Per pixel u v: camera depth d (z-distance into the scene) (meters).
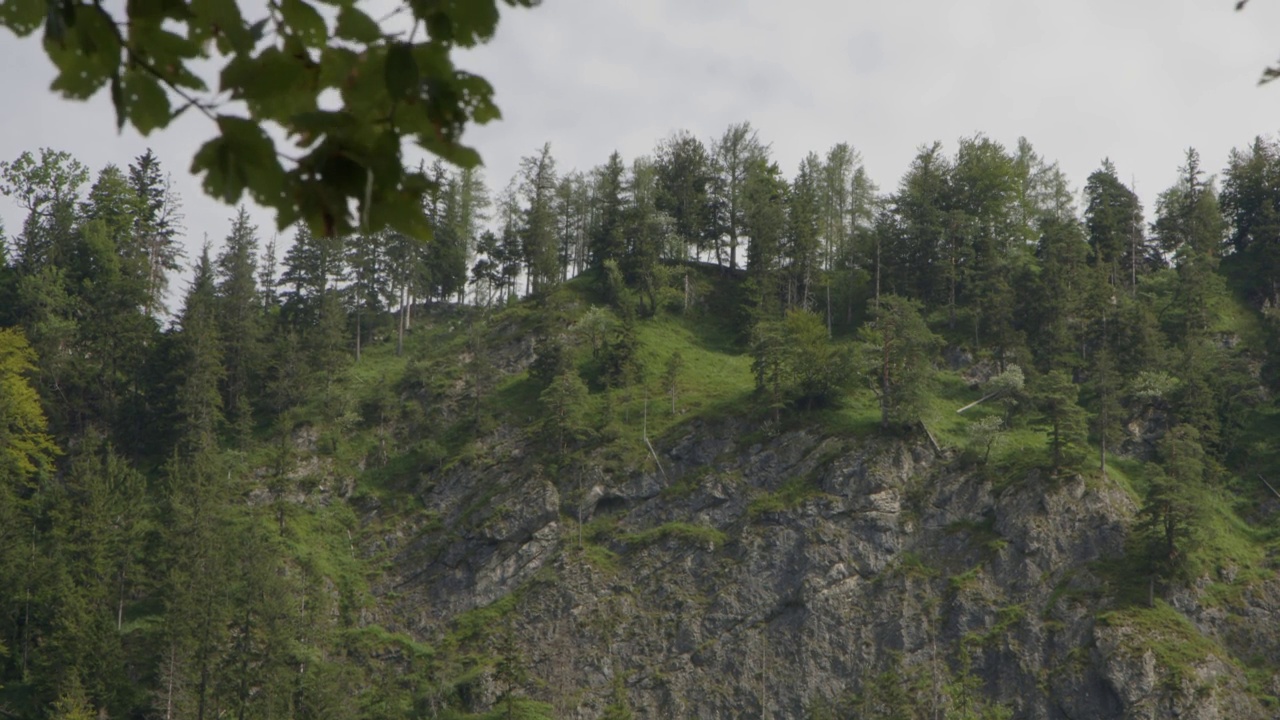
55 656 67.31
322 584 82.31
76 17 4.01
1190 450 80.19
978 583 76.69
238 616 71.31
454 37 4.18
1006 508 79.81
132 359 102.19
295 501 90.69
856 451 85.00
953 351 101.75
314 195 4.19
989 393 94.44
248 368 105.19
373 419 99.50
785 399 91.06
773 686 75.25
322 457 94.88
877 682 71.50
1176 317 105.38
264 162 4.13
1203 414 88.75
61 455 96.00
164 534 78.44
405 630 81.94
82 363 100.31
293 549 84.50
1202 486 80.94
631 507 87.06
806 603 78.06
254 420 100.06
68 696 63.38
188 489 81.62
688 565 81.69
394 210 4.25
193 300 102.25
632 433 92.38
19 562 73.44
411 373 103.12
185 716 66.06
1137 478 84.56
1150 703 68.25
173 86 4.14
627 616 79.62
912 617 76.00
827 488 83.31
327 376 102.69
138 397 99.25
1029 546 77.50
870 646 75.62
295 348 103.56
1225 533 79.94
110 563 76.56
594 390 99.75
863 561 79.62
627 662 77.50
